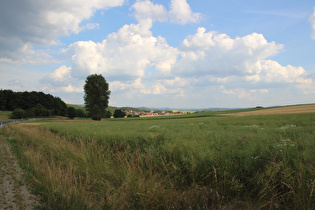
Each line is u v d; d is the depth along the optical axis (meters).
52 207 3.48
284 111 50.50
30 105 95.69
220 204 3.27
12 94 98.12
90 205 3.51
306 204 2.89
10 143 11.09
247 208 3.11
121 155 5.91
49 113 92.81
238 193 3.53
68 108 114.69
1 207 3.56
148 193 3.52
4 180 4.92
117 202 3.48
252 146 4.78
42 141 9.53
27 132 13.99
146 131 11.08
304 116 22.12
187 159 4.52
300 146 4.50
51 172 4.74
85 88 56.84
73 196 3.69
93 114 57.53
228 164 4.04
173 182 4.16
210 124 18.45
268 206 3.17
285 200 3.27
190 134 8.39
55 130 14.92
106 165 5.20
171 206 3.32
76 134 10.42
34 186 4.50
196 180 4.21
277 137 6.05
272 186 3.38
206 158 4.39
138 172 4.60
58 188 4.03
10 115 82.81
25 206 3.60
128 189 3.78
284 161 3.65
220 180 3.86
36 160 6.06
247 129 10.41
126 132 9.84
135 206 3.55
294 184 3.21
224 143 5.70
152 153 5.47
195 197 3.48
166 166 4.67
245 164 3.89
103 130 12.08
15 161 6.78
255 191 3.60
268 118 23.31
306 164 3.44
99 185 4.40
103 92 58.06
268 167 3.57
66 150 6.85
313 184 2.88
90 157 5.84
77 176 4.98
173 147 5.41
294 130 7.82
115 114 111.56
